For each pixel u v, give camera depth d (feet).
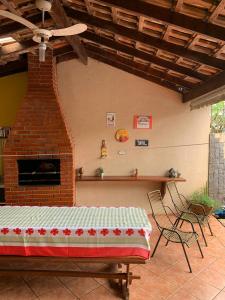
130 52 11.94
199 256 11.24
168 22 7.47
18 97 15.56
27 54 13.80
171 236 10.76
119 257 8.13
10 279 9.50
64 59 15.49
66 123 15.03
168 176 16.37
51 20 10.26
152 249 11.83
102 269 10.08
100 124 16.06
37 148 13.97
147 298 8.48
